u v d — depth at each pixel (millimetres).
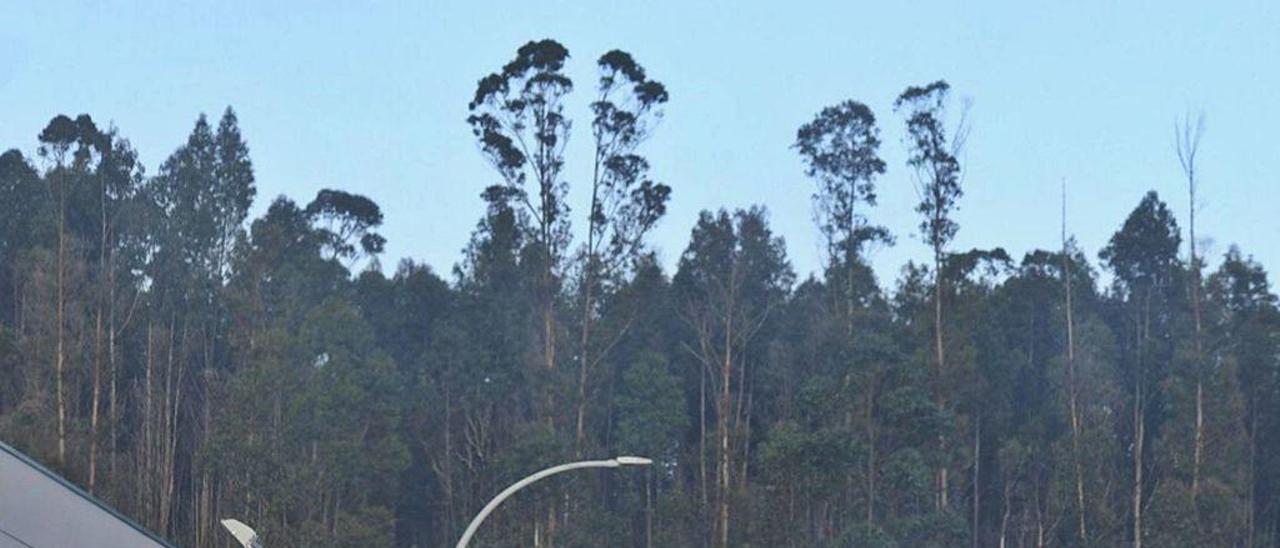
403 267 94688
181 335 88000
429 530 85250
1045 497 84812
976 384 86625
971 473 88625
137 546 25656
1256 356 89000
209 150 93250
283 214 93062
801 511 75688
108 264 87500
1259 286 89500
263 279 79875
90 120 92062
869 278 94438
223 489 75625
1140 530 80375
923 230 87438
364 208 96750
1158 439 85438
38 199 92000
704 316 87188
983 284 91250
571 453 75688
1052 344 94000
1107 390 85812
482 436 79500
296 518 74500
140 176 92375
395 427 80125
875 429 78688
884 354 79250
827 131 96250
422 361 85688
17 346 79375
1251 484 85500
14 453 25469
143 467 77688
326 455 73188
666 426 83750
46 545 24703
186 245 90562
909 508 80438
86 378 81438
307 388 74000
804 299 94250
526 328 84438
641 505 84938
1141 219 99188
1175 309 96062
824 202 95750
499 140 84188
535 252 83500
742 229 93125
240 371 75625
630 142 85125
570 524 73500
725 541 76438
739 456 81000
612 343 83312
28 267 83562
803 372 88125
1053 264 96188
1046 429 87812
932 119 87812
